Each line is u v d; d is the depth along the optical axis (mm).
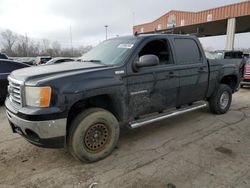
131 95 3686
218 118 5523
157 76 3982
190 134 4523
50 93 2898
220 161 3422
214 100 5605
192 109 4898
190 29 26812
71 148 3252
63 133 3020
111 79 3383
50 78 2971
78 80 3090
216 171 3145
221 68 5504
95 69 3342
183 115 5773
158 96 4090
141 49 3846
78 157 3273
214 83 5383
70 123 3266
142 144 4059
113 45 4258
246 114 5906
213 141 4168
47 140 2963
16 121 3107
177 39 4512
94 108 3398
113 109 3617
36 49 59844
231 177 2996
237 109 6438
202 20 21984
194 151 3766
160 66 4078
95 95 3238
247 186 2803
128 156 3605
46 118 2865
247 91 9805
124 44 4016
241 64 9953
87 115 3246
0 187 2834
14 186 2855
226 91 5789
